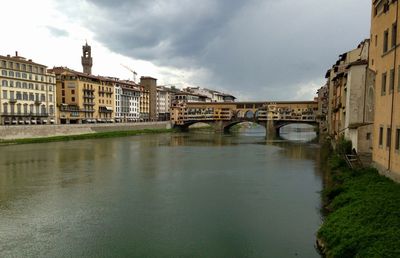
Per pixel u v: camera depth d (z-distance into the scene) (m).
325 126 95.44
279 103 135.75
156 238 22.52
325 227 20.42
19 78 98.62
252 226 24.47
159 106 194.50
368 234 16.72
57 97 124.06
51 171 46.22
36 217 26.72
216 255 19.95
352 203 22.55
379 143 29.86
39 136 90.75
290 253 19.92
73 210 28.50
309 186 36.62
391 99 26.53
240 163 53.84
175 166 50.91
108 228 24.34
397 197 21.09
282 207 28.89
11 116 95.94
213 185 37.53
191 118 155.25
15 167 49.53
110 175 43.44
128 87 160.25
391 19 27.22
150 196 32.88
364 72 43.44
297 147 79.94
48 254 20.28
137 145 84.56
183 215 27.11
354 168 34.25
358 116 43.97
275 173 44.62
